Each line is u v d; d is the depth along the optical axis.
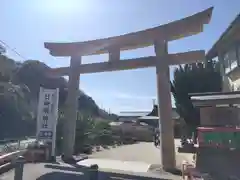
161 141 8.53
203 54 8.51
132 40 9.78
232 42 13.48
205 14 8.16
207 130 6.10
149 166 9.25
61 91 35.81
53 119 9.84
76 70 11.08
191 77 17.08
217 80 16.62
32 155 8.68
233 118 6.91
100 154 14.33
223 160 5.75
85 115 18.33
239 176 5.44
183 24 8.64
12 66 33.50
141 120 38.38
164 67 8.93
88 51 10.95
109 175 6.57
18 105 28.25
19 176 4.67
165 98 8.72
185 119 17.42
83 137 16.28
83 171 5.17
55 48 11.48
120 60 10.09
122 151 16.56
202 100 7.14
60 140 12.90
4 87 27.08
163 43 9.14
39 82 36.38
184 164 6.51
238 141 5.71
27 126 28.23
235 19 11.12
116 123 34.47
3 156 6.35
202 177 5.50
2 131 24.03
